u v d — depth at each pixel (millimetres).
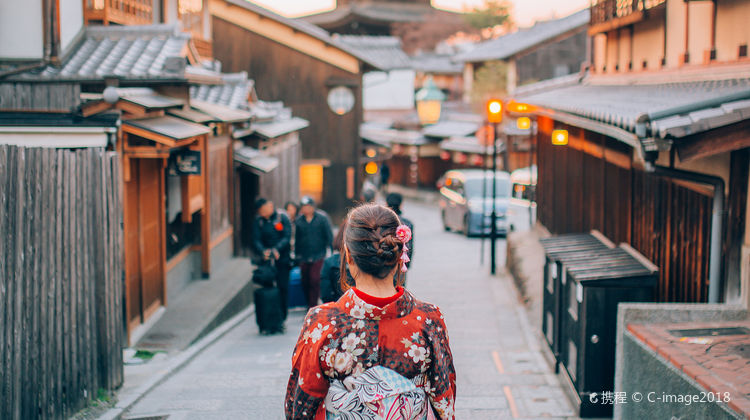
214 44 26344
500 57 36750
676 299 6711
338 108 26938
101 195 6137
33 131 7703
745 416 3453
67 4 8609
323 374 2432
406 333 2445
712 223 5652
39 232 4996
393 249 2428
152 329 9266
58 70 8086
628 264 6285
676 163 6703
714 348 4508
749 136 4809
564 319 6785
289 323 10742
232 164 14570
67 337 5500
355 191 27516
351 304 2438
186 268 12070
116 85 7934
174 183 11094
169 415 6074
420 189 41469
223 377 7391
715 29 7094
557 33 35875
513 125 28297
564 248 7539
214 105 12617
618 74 11156
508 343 8984
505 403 6391
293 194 22453
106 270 6281
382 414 2381
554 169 14344
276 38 26375
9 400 4547
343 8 44062
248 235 16219
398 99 48875
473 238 24047
